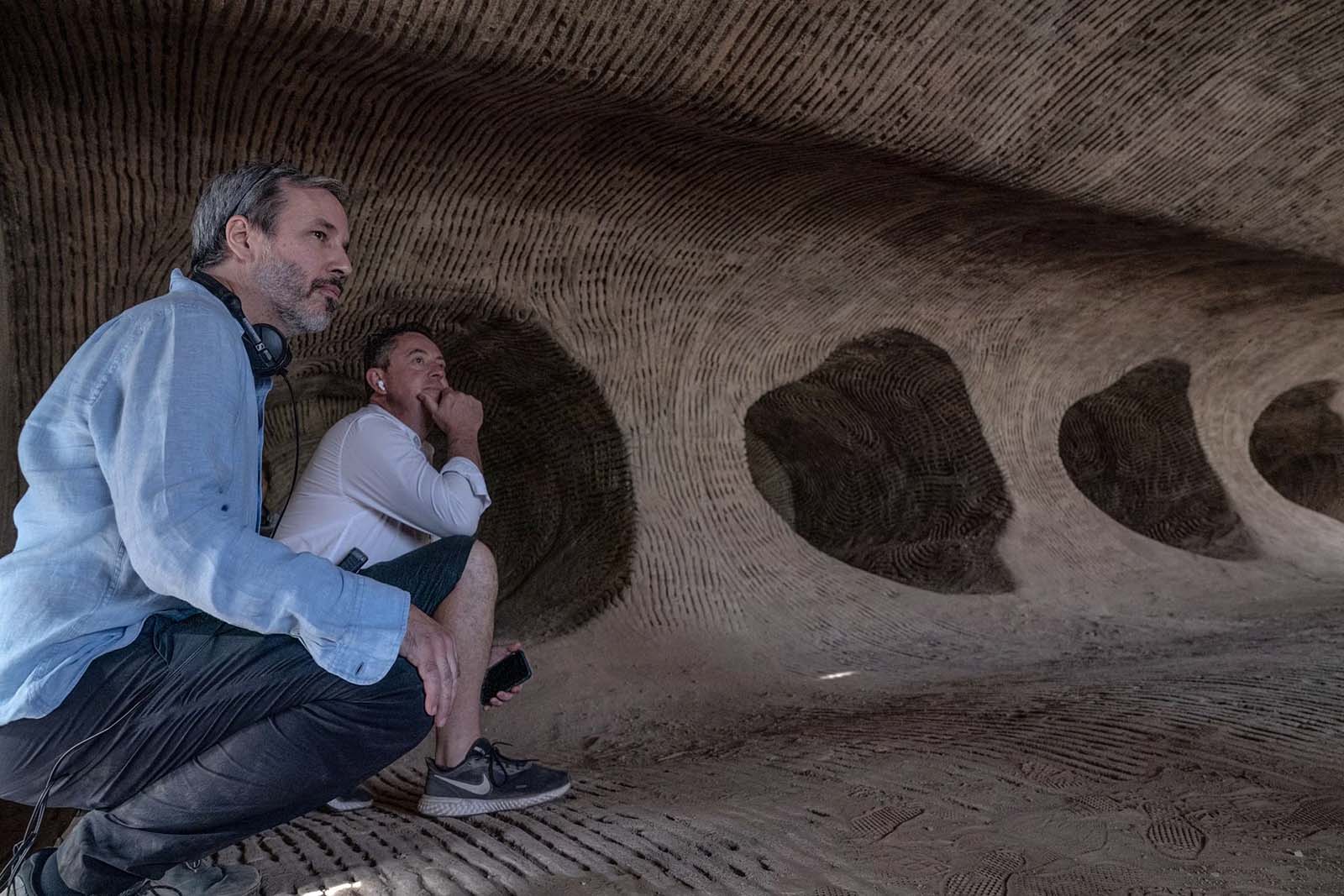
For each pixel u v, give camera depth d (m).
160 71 4.57
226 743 1.54
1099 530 10.62
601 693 6.09
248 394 1.62
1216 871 2.11
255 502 1.64
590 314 7.45
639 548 7.73
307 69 4.73
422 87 5.04
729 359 8.46
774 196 6.92
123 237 5.32
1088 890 2.02
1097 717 3.57
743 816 2.62
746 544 8.16
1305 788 2.63
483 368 8.19
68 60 4.39
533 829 2.53
